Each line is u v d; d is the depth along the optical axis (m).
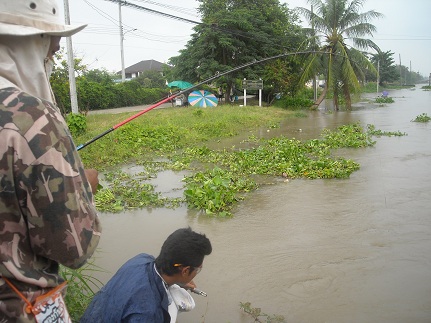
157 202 7.48
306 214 6.67
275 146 13.47
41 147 1.38
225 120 18.62
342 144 13.21
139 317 2.15
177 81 28.41
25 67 1.56
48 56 1.69
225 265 4.91
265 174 9.55
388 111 28.00
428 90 68.06
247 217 6.62
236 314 3.91
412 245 5.38
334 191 7.94
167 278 2.28
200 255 2.27
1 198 1.37
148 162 11.38
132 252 5.40
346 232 5.87
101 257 5.23
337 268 4.79
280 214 6.71
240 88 31.11
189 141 14.69
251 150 12.69
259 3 29.72
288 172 9.30
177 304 2.49
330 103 37.09
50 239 1.42
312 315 3.88
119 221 6.63
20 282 1.44
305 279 4.55
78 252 1.47
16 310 1.43
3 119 1.36
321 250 5.29
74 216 1.44
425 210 6.71
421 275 4.59
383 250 5.24
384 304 4.04
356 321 3.77
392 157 11.20
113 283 2.33
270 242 5.58
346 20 27.92
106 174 10.02
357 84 27.66
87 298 3.54
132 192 7.99
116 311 2.18
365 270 4.73
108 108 31.67
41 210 1.39
